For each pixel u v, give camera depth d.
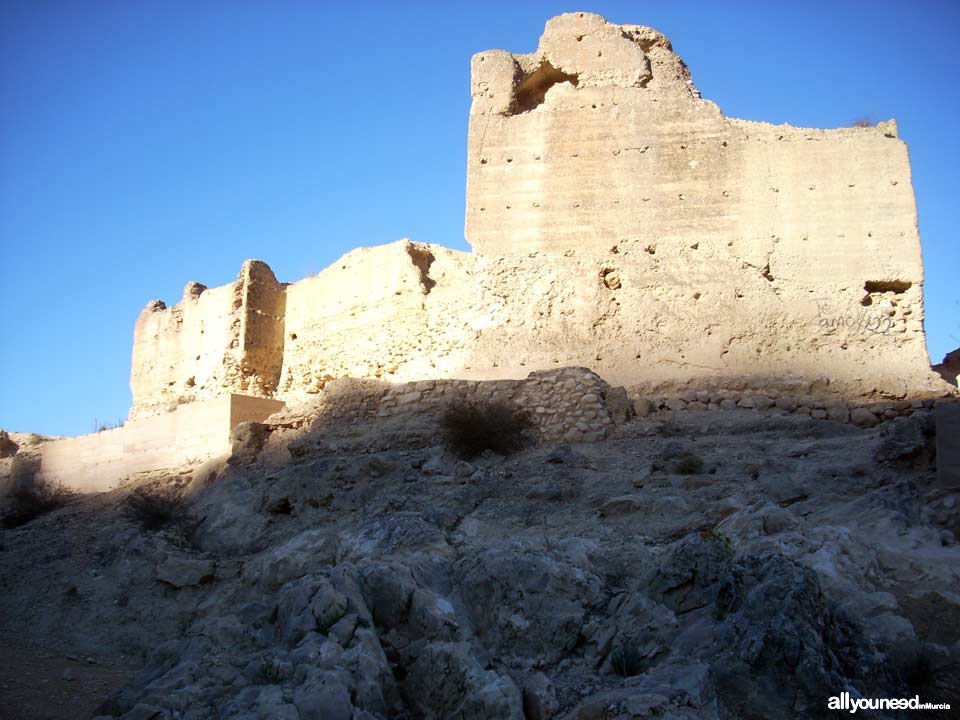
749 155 23.11
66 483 27.34
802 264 22.38
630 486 15.55
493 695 10.09
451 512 15.62
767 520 12.71
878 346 21.69
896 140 22.78
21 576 19.67
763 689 9.70
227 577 16.94
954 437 13.00
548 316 22.72
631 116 23.89
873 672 9.93
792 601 10.16
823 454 15.90
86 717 12.73
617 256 23.03
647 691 9.71
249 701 10.27
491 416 18.30
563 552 12.53
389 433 19.58
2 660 15.52
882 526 12.41
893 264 22.14
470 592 11.96
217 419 23.66
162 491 22.62
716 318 22.03
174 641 12.19
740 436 17.97
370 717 9.95
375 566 12.05
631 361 21.98
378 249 30.00
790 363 21.52
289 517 18.53
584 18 25.12
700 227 22.92
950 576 11.02
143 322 38.53
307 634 11.19
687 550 11.20
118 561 18.66
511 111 24.69
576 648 11.15
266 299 33.59
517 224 23.77
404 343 28.28
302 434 21.47
